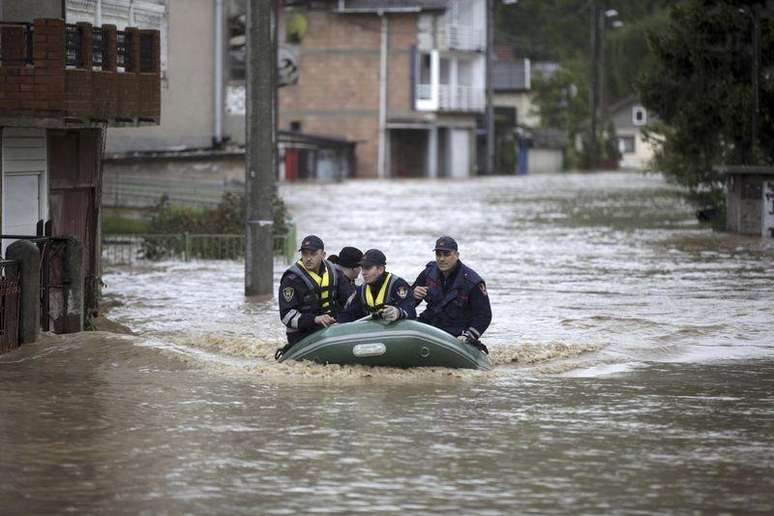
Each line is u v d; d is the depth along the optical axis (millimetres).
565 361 42094
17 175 50312
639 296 61312
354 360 38656
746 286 65562
